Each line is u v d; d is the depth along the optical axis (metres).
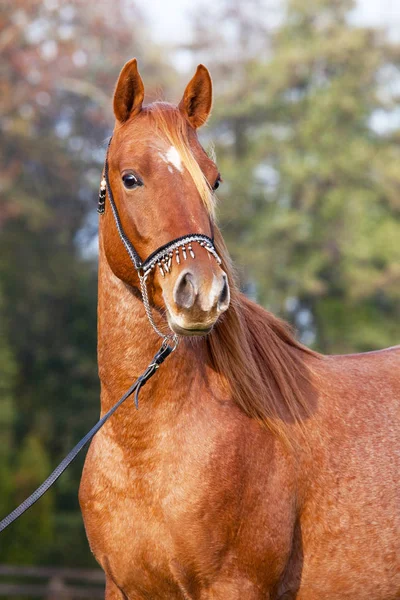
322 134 27.42
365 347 25.78
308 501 3.50
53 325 25.45
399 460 3.68
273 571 3.38
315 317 26.67
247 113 28.22
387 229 26.25
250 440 3.38
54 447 24.59
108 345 3.48
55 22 26.56
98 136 27.36
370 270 25.67
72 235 27.33
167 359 3.37
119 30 27.56
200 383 3.42
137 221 3.22
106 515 3.39
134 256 3.27
